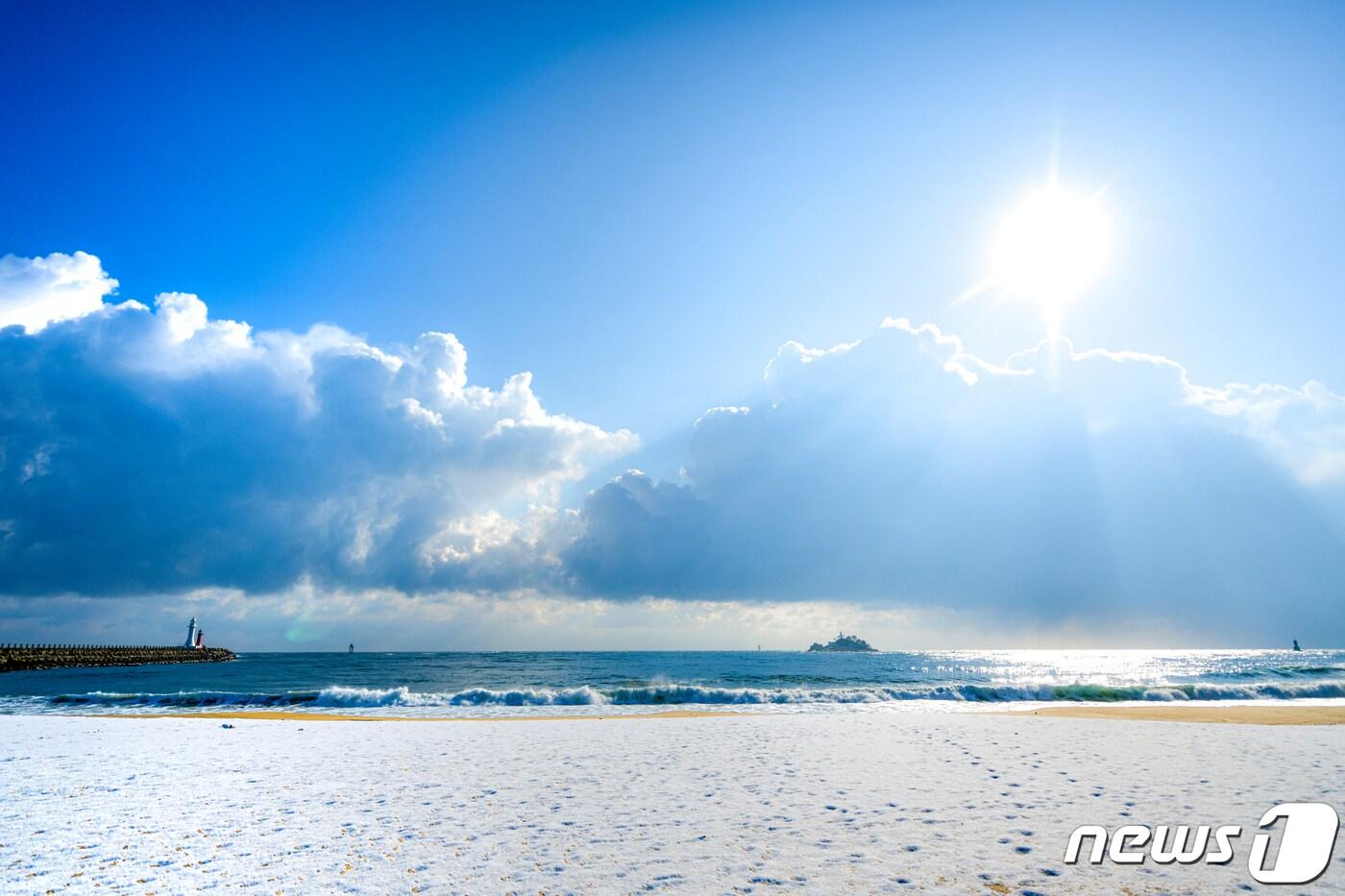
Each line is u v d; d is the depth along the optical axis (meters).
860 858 7.95
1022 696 36.50
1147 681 53.78
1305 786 11.80
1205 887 7.02
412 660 110.06
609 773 13.64
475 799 11.31
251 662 108.44
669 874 7.46
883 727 21.44
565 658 117.62
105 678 62.28
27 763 15.10
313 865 7.91
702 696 34.88
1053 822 9.46
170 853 8.42
